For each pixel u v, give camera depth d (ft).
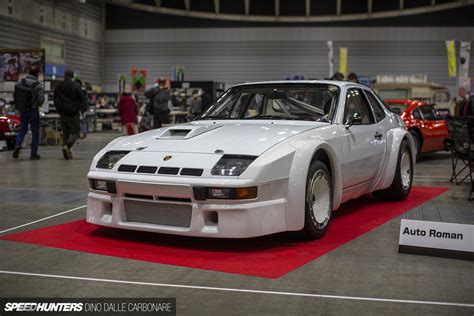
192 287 9.66
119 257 11.67
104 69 110.01
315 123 14.73
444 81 103.09
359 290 9.53
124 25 108.99
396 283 9.96
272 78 106.42
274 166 12.15
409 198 20.07
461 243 11.78
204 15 105.81
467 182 24.88
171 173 12.16
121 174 12.67
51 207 17.79
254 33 106.32
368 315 8.31
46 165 31.30
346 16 103.24
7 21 77.56
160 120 45.73
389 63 104.01
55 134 50.06
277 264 11.21
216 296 9.17
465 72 69.56
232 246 12.72
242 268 10.89
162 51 108.47
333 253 12.16
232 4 105.81
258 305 8.73
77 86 34.65
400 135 18.56
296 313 8.38
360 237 13.76
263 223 11.98
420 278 10.29
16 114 46.57
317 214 13.52
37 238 13.39
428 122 35.42
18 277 10.17
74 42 97.14
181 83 71.46
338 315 8.30
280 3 104.88
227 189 11.64
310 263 11.30
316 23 104.94
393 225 15.23
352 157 15.34
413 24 103.09
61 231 14.19
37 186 22.65
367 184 16.89
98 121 81.87
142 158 12.93
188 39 107.65
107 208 13.37
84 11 100.83
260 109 16.11
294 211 12.56
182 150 12.84
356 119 15.24
